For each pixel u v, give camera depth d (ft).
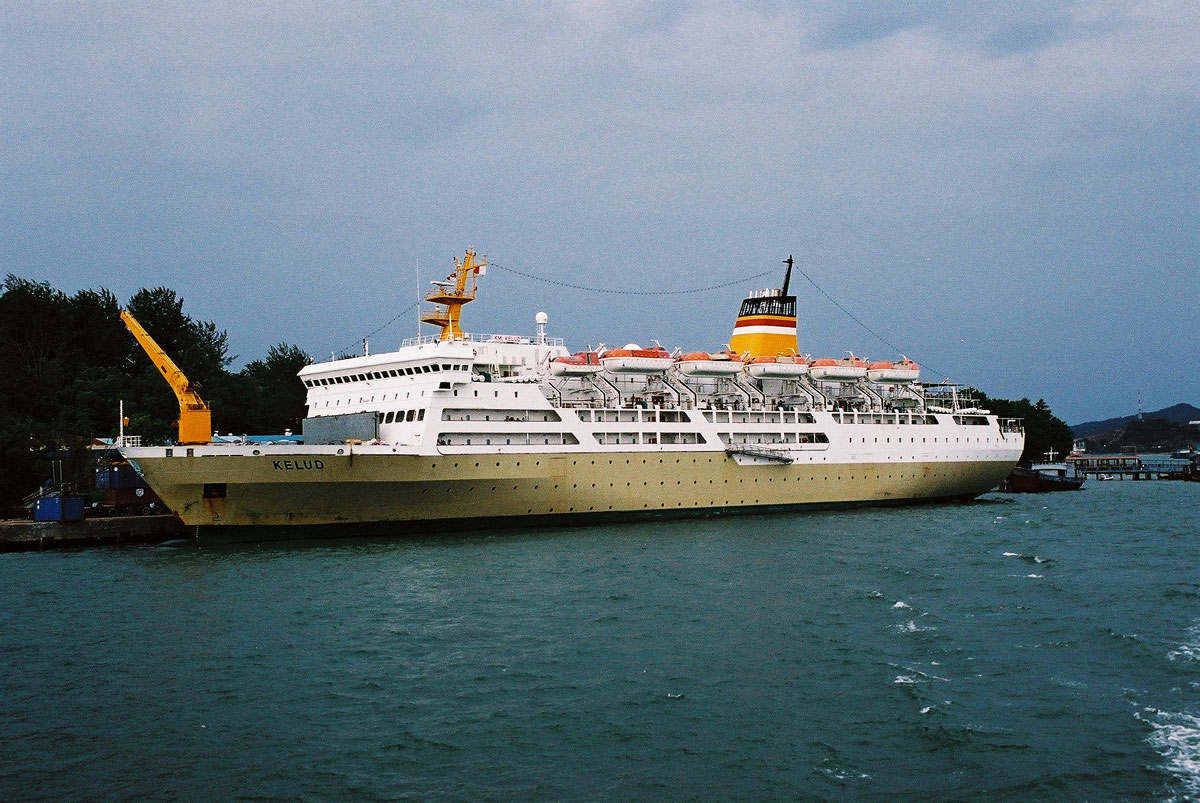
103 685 91.50
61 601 130.31
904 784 68.59
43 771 71.20
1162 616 116.47
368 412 197.06
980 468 275.39
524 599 127.44
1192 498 327.26
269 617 118.21
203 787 68.49
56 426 249.75
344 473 176.55
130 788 68.28
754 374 247.91
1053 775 69.62
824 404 252.62
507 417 199.72
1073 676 92.12
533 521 201.67
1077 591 131.85
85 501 223.92
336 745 76.13
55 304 329.72
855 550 170.71
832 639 105.81
